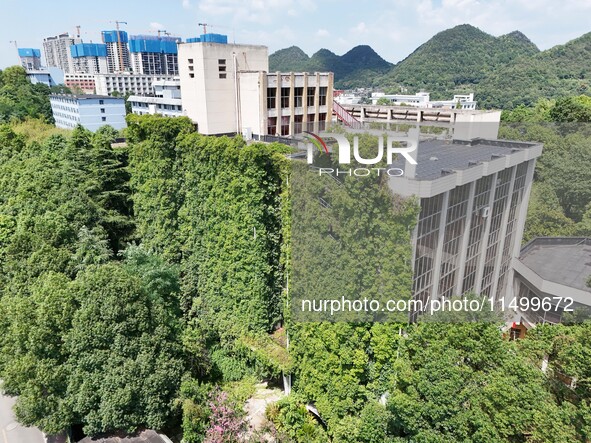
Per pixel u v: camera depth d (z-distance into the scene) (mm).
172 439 20812
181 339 22578
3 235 27891
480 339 14672
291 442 19859
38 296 20469
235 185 23500
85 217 28578
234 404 20953
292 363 21234
